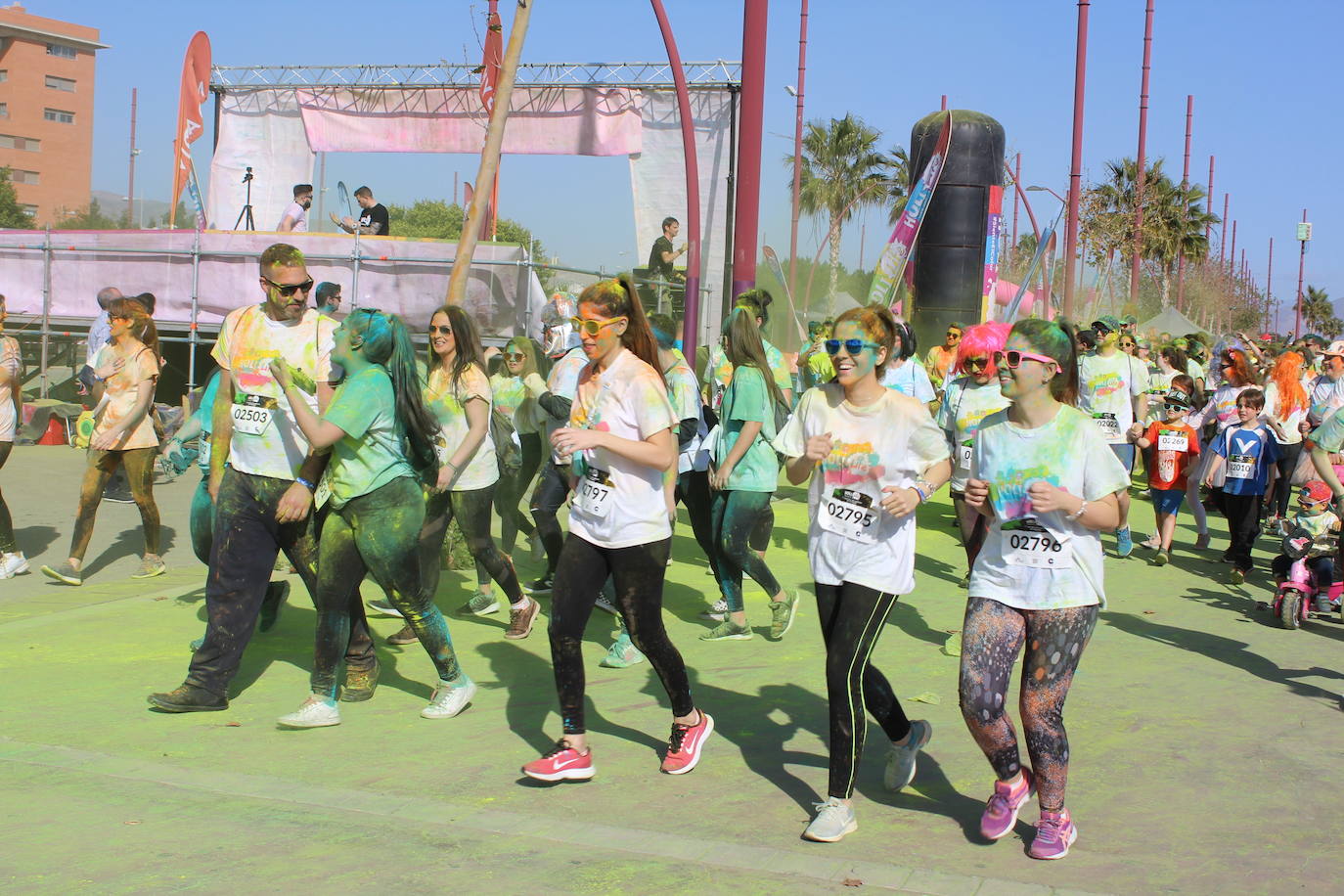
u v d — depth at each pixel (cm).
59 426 1634
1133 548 1092
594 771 473
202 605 772
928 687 617
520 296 1619
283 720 530
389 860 387
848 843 409
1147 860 398
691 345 1382
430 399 662
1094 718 564
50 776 464
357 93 2270
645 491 459
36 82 8450
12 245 1759
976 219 1759
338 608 531
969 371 721
